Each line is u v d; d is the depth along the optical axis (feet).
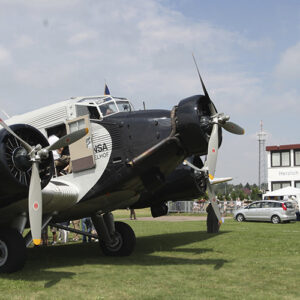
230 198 174.09
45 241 39.96
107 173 28.25
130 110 31.78
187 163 27.81
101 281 21.53
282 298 18.07
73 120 29.99
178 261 28.43
